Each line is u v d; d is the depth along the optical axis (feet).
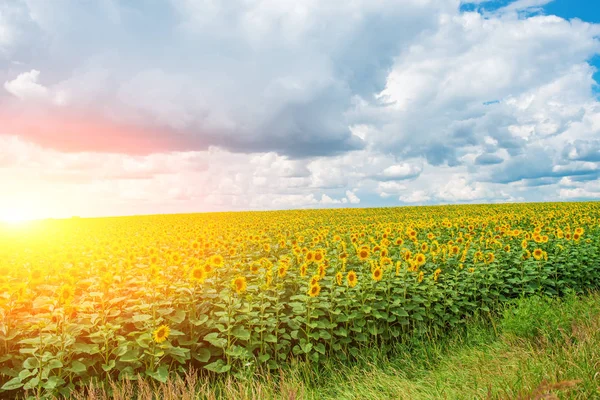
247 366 20.27
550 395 12.62
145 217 161.48
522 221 67.72
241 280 22.24
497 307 29.53
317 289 23.24
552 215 73.20
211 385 19.76
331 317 24.26
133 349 19.93
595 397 14.51
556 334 21.72
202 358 21.02
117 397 16.70
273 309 25.35
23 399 18.60
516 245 44.86
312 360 22.11
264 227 71.10
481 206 138.10
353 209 151.74
